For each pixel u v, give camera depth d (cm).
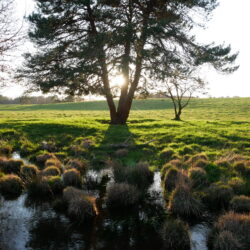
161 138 1459
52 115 3431
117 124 1981
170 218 629
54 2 1734
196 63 1662
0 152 1203
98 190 802
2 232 558
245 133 1535
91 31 1802
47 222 604
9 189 770
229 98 5744
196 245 524
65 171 868
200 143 1333
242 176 830
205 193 726
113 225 597
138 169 897
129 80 1789
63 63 1756
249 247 496
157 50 1584
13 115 3475
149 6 1728
